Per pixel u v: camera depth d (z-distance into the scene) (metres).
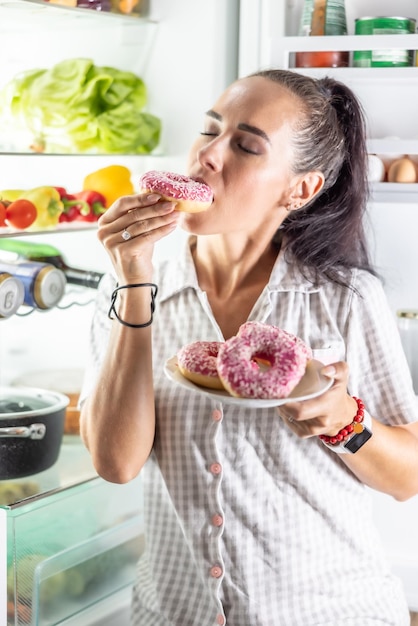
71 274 2.16
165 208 1.39
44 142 2.14
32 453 1.91
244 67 2.21
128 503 2.10
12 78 2.16
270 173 1.48
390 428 1.54
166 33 2.22
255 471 1.53
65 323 2.29
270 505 1.53
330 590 1.54
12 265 2.03
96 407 1.53
